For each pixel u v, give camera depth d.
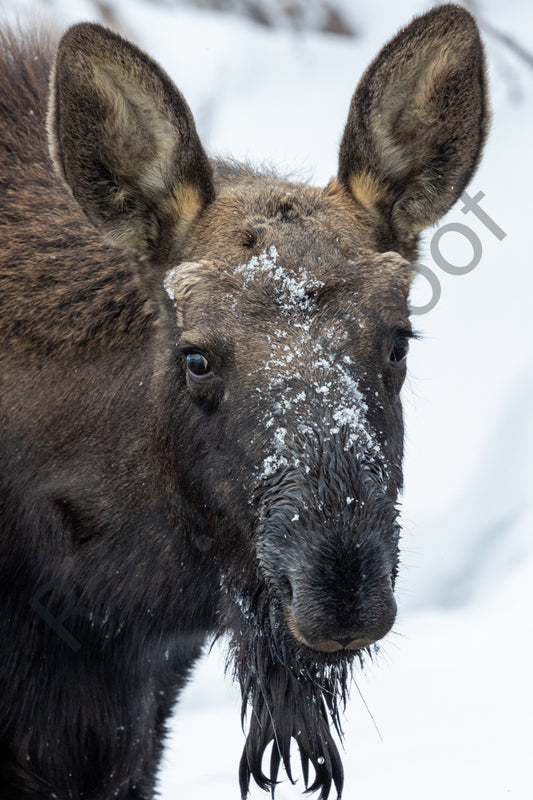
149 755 19.27
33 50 19.61
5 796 17.50
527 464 31.84
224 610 16.22
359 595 13.23
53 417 16.88
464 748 22.62
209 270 15.18
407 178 17.00
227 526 15.02
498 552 30.36
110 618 17.31
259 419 14.23
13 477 17.02
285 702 16.03
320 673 15.77
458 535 30.95
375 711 25.08
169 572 16.83
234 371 14.56
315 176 31.77
